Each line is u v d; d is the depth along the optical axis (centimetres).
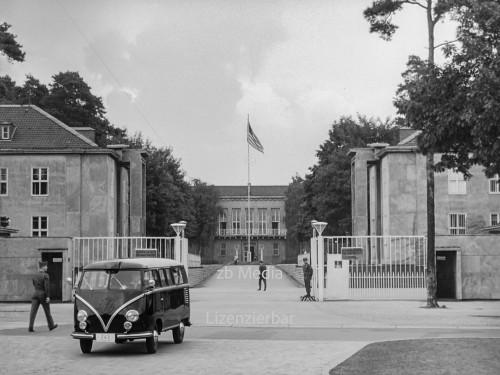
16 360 1827
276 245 15012
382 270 4153
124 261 1975
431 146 2425
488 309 3478
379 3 3853
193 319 3002
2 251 4288
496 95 2231
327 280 4122
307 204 9619
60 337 2339
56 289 4338
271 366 1688
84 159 6212
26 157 6222
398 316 3089
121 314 1891
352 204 6900
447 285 4434
